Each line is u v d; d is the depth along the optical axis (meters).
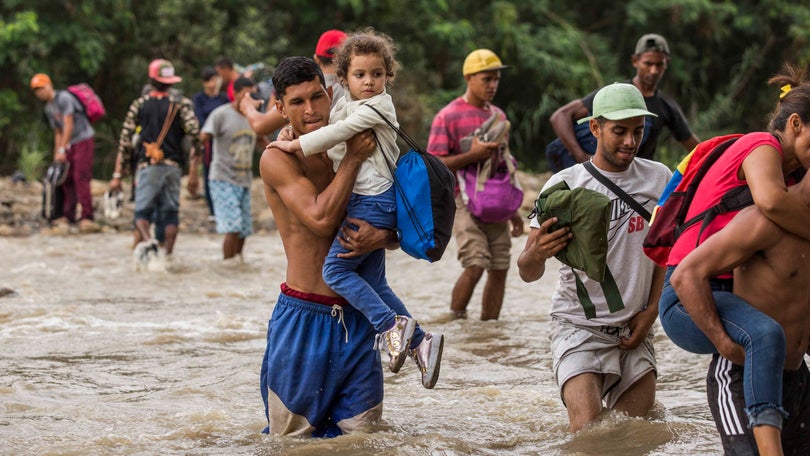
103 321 8.42
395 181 4.57
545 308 9.26
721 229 3.95
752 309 3.82
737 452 3.87
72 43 21.20
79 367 6.67
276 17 23.45
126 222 16.03
